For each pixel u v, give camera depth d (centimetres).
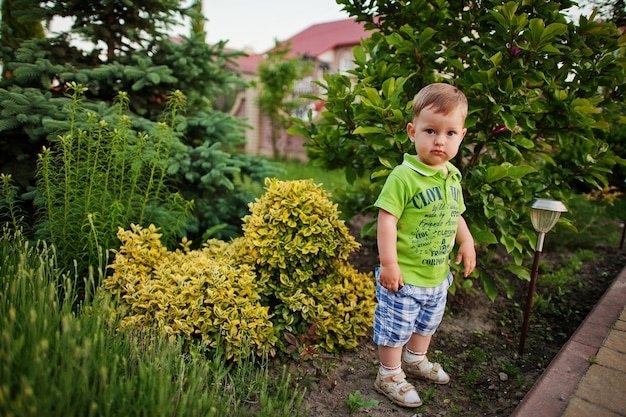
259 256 246
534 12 252
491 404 208
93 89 359
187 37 391
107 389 142
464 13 275
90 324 178
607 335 225
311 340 226
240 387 196
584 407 168
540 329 286
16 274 208
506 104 241
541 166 368
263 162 398
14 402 124
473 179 264
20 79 333
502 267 294
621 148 570
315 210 247
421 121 185
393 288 188
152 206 312
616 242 469
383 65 278
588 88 269
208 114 404
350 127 289
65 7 368
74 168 293
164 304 217
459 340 271
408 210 189
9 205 276
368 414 198
